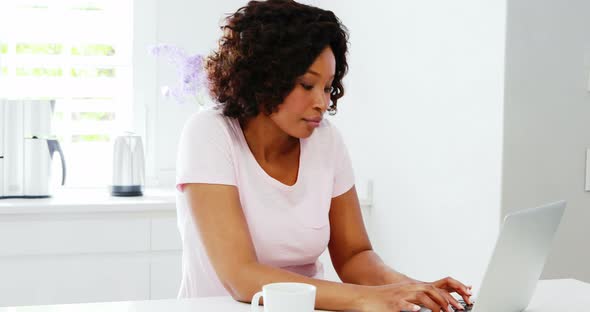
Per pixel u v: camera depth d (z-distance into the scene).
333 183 1.44
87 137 2.88
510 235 0.93
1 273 2.26
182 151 1.30
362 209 2.54
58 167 2.79
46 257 2.29
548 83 1.82
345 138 2.75
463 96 1.95
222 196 1.25
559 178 1.85
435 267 2.11
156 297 2.41
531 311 1.14
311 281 1.14
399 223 2.32
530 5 1.79
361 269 1.37
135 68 2.90
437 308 1.06
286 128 1.28
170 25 2.93
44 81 2.82
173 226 2.41
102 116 2.90
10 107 2.45
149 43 2.91
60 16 2.82
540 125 1.82
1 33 2.76
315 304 1.11
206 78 1.38
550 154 1.83
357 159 2.64
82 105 2.87
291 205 1.36
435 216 2.10
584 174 1.88
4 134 2.45
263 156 1.36
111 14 2.88
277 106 1.27
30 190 2.46
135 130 2.92
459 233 1.97
